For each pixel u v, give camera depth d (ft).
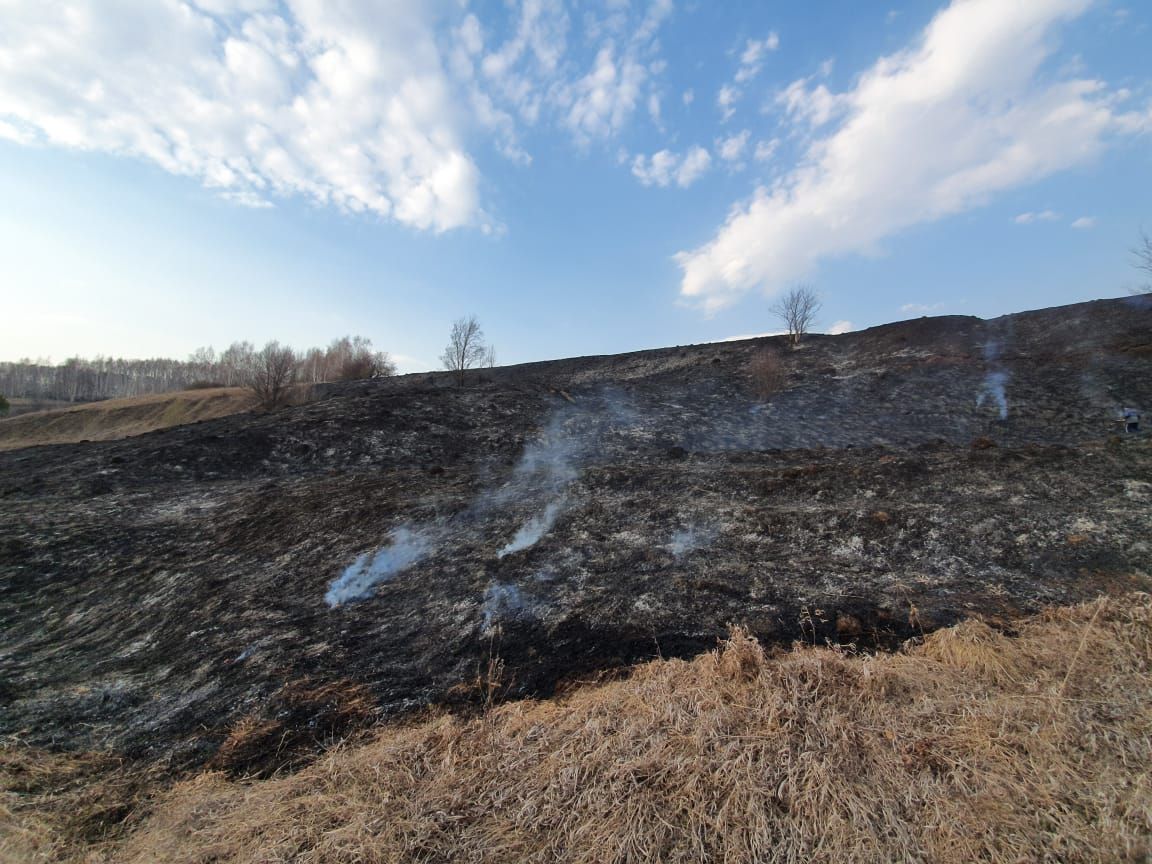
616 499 32.96
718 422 64.28
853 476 32.73
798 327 106.32
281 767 13.28
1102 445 33.50
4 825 11.61
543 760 12.42
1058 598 18.58
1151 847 9.28
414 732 13.98
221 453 48.80
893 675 14.43
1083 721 12.28
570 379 102.47
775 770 11.44
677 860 9.78
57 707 16.66
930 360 78.74
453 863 10.00
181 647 19.83
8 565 27.48
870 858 9.59
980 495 27.76
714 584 20.94
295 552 27.61
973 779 11.10
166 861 10.43
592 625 18.90
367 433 55.88
